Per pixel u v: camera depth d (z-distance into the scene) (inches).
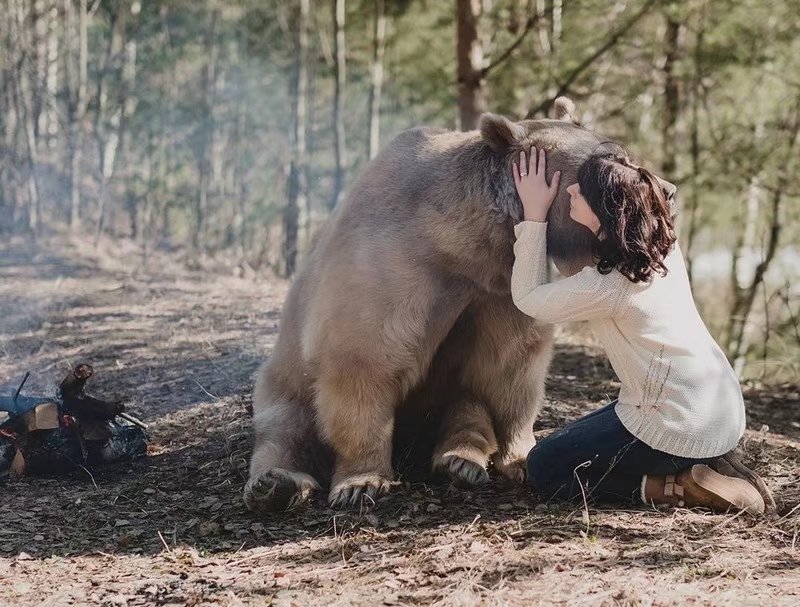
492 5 577.0
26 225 893.8
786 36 505.4
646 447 141.5
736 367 481.4
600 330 142.6
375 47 775.1
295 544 138.9
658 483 143.5
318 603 115.5
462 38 441.4
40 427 171.9
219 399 231.8
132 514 157.5
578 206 136.9
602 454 144.1
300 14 839.1
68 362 286.5
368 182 157.5
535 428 201.9
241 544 141.0
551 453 148.1
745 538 130.3
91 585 128.7
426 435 176.9
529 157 143.6
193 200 981.2
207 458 187.5
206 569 132.0
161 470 181.8
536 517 140.9
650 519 138.8
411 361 152.8
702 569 118.6
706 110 551.8
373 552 132.0
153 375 262.7
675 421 138.6
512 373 164.6
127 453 183.5
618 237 132.1
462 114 446.0
